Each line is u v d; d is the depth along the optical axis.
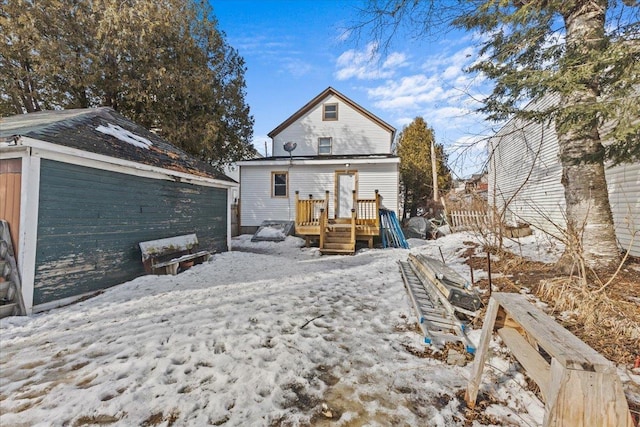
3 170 3.83
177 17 11.46
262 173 12.72
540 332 1.35
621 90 2.97
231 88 14.16
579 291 3.15
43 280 3.86
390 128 14.38
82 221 4.44
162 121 11.12
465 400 1.95
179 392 2.04
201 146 12.09
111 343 2.80
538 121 3.84
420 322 3.03
